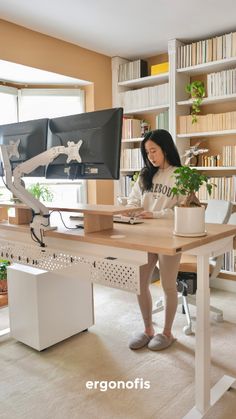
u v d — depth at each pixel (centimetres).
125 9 290
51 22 315
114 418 164
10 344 239
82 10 292
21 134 195
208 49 334
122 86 417
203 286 158
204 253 157
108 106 414
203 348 160
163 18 308
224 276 354
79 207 173
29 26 324
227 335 250
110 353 225
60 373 203
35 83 396
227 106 353
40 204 175
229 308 303
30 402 177
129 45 373
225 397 178
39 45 339
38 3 279
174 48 354
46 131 185
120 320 276
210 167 347
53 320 232
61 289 236
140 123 410
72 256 169
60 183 411
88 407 172
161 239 147
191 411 164
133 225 183
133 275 146
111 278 155
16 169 169
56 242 178
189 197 155
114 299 322
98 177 167
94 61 393
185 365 209
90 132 164
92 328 262
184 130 359
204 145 370
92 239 154
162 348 226
